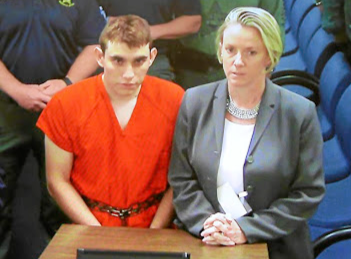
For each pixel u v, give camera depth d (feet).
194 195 7.47
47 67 10.25
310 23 10.48
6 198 10.52
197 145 7.41
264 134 7.24
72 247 7.00
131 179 7.91
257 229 7.11
